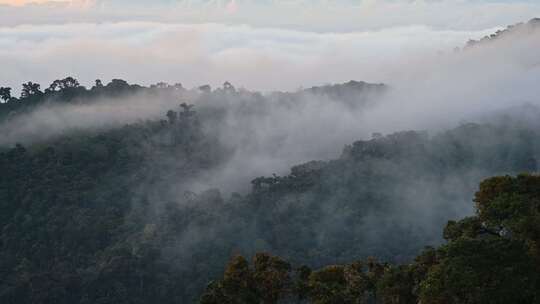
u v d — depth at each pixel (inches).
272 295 1083.9
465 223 1059.3
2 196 3602.4
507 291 861.2
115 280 2854.3
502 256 901.8
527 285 870.4
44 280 2866.6
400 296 1080.2
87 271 2970.0
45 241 3312.0
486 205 1045.8
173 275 2957.7
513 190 1040.2
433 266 986.1
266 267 1098.1
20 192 3622.0
